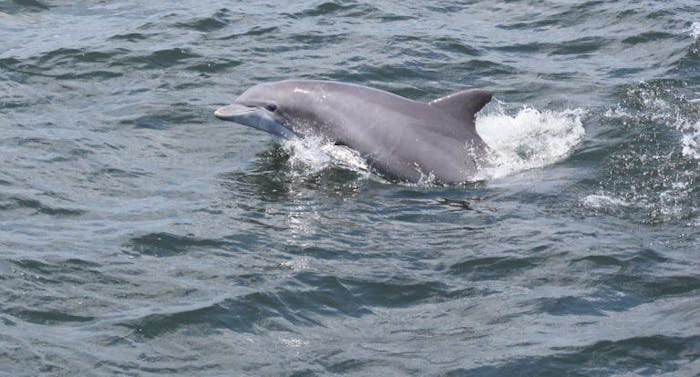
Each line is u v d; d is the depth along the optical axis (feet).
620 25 230.68
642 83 199.93
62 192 158.40
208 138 180.96
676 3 241.14
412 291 132.16
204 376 114.52
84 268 135.23
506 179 165.48
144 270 135.74
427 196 160.45
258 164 170.71
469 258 139.85
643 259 138.31
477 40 225.35
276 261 138.82
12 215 150.10
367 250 142.31
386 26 231.71
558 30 230.68
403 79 206.28
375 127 169.99
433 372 115.24
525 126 182.80
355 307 128.88
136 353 118.21
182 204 155.53
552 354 117.60
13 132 179.73
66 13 241.96
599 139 176.45
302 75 207.21
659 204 155.02
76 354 117.39
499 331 123.03
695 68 206.80
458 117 170.71
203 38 223.71
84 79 205.16
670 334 120.57
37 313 124.98
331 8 240.32
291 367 116.37
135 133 182.09
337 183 164.14
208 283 132.57
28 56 213.66
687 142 173.78
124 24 232.12
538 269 136.87
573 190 160.15
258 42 222.07
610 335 120.88
